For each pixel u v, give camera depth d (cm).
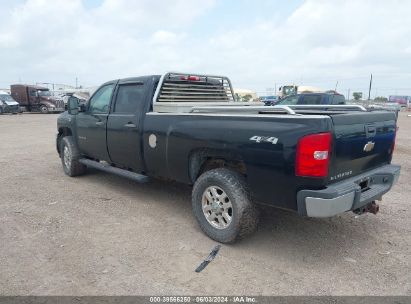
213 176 406
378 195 397
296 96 1434
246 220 390
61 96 3791
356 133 370
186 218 496
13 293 315
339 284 335
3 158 944
